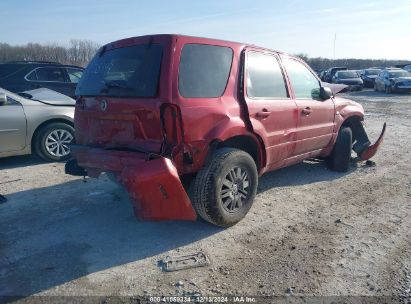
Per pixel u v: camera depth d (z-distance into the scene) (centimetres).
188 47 373
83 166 415
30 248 371
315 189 544
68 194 517
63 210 463
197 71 375
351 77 2691
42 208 469
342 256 355
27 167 649
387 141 899
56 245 377
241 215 418
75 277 323
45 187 545
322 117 560
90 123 411
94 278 321
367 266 339
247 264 342
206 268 336
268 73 469
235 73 416
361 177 604
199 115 364
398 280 318
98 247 373
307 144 537
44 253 362
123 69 385
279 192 530
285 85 496
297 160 538
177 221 432
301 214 454
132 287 309
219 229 411
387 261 347
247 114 418
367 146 647
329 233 403
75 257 355
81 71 998
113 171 377
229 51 417
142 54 374
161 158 335
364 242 383
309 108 526
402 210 468
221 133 380
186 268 335
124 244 379
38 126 659
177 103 349
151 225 422
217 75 396
